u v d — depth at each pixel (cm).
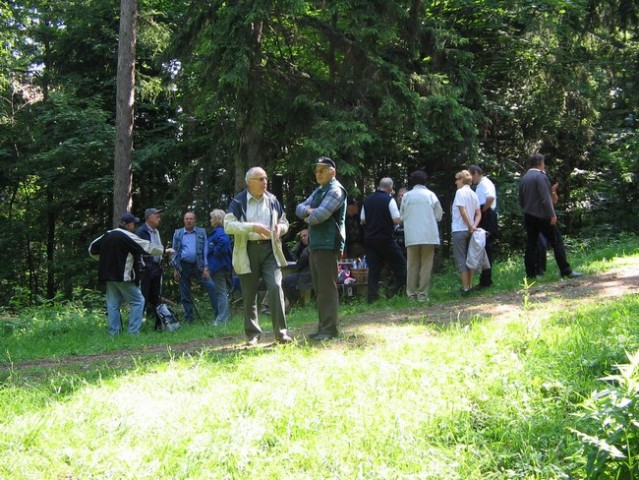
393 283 1175
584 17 1809
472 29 1733
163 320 1071
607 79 1845
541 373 486
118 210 1638
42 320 1228
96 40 2094
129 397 521
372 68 1391
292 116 1372
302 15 1384
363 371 539
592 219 1950
